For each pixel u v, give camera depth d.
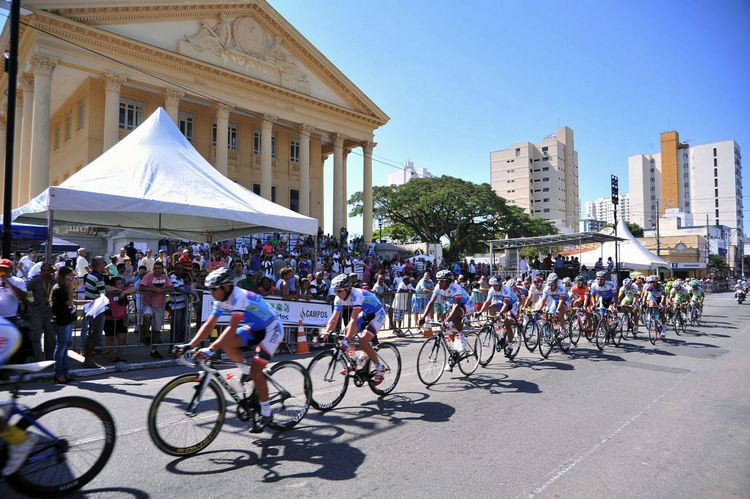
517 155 104.81
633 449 4.64
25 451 3.32
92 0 22.84
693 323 16.31
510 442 4.77
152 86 25.70
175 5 25.91
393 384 6.54
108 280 10.41
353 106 35.69
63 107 29.45
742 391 6.96
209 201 10.06
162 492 3.60
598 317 10.62
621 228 29.50
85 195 8.52
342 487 3.73
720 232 81.31
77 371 7.37
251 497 3.54
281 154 34.50
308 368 5.56
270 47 30.61
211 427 4.45
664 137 96.75
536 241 24.81
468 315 9.07
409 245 38.91
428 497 3.58
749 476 4.06
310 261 21.98
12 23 8.84
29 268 12.84
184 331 9.18
